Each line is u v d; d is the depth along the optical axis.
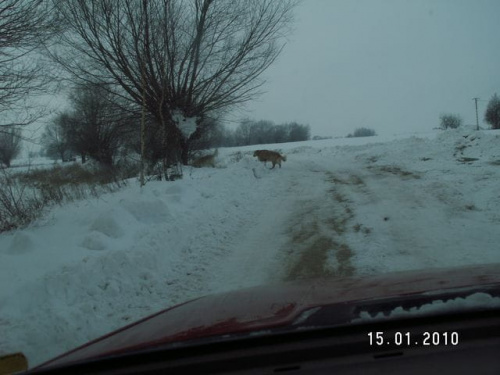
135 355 2.38
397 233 8.18
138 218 9.66
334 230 8.85
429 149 18.28
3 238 8.61
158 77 17.53
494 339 2.24
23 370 2.91
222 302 3.61
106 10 16.17
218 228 9.71
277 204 11.74
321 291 3.38
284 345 2.32
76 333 5.42
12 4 9.27
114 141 25.83
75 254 7.39
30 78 9.91
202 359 2.30
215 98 19.33
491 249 6.93
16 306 5.80
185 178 15.16
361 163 18.44
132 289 6.73
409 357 2.14
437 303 2.49
